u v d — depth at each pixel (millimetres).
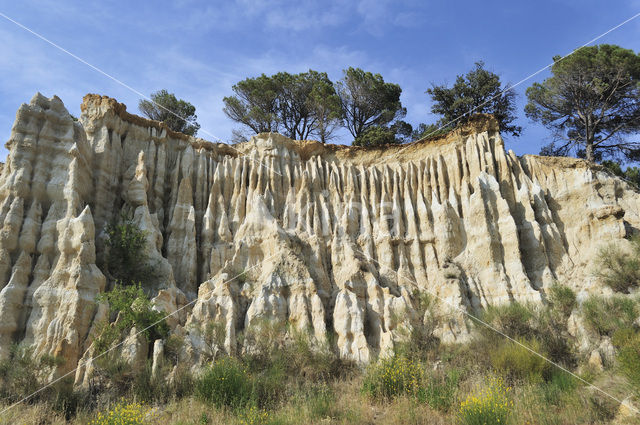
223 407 18641
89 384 20109
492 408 16938
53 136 27859
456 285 28266
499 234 30344
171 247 29750
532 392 19125
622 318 22688
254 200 32031
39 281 24078
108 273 26234
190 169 33219
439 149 35562
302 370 22688
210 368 20859
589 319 23328
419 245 31375
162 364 21484
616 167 40469
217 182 33094
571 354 22531
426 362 23078
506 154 34062
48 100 28812
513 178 32469
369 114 46844
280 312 26219
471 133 35219
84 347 22234
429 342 24641
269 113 45406
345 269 29844
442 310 27156
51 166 27156
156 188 31594
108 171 30156
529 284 28000
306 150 36562
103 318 23156
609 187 31453
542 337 23375
